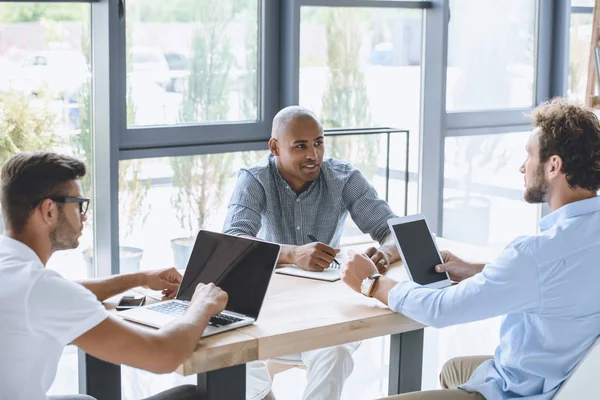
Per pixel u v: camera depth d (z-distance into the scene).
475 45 4.46
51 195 1.88
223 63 3.66
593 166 2.02
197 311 2.01
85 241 3.44
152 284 2.33
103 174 3.37
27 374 1.78
